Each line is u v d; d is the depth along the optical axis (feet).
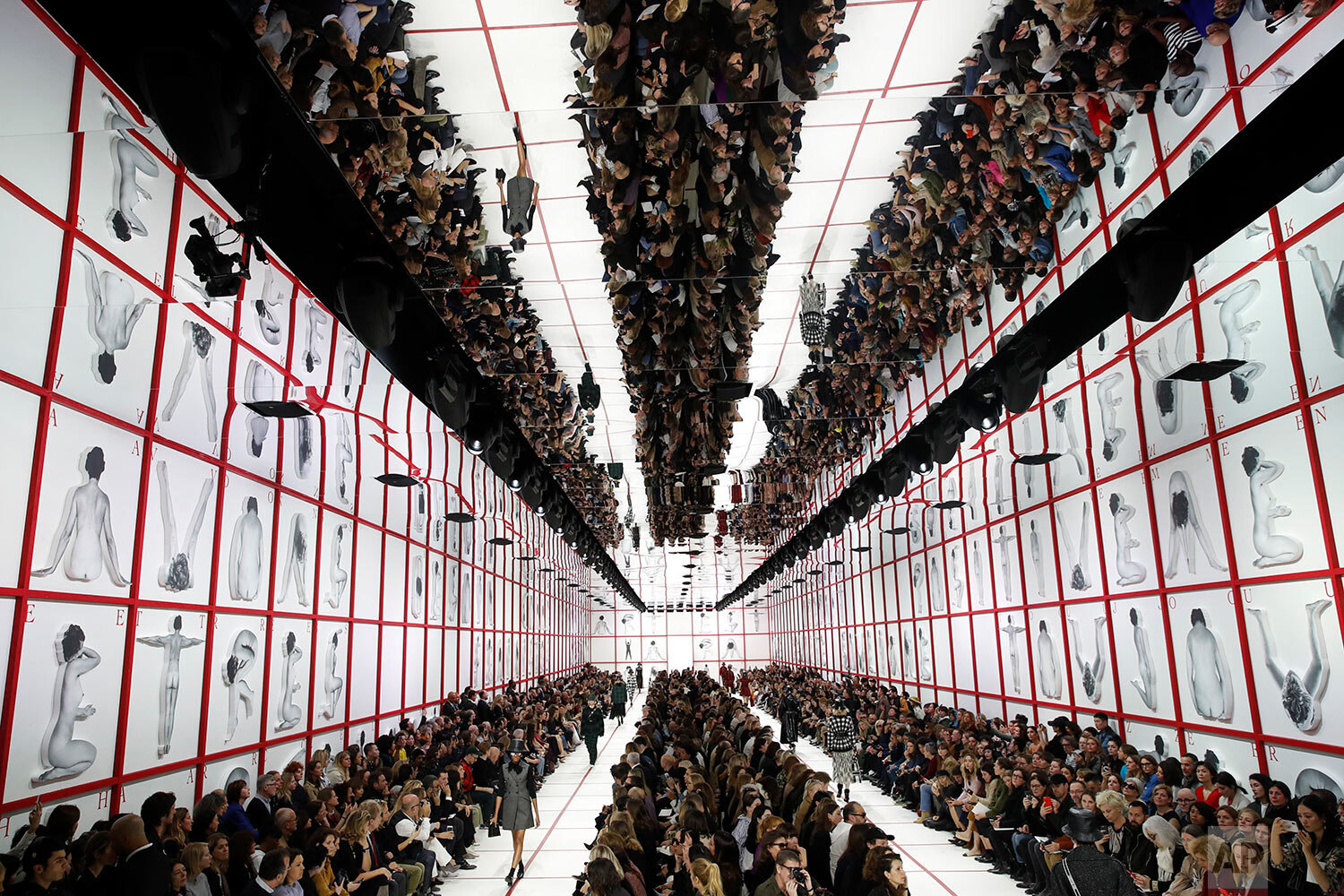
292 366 29.27
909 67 22.59
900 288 28.91
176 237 20.93
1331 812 17.98
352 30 13.84
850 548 80.23
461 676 58.85
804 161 23.41
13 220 16.22
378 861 26.02
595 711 65.72
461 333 25.35
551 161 17.49
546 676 101.81
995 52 17.92
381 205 16.93
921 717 51.57
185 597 24.34
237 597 27.50
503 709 59.62
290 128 13.23
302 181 14.64
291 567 31.81
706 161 18.79
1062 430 33.96
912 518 58.90
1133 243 17.29
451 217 17.89
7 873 16.15
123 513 21.34
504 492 69.87
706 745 47.75
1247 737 23.38
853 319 32.04
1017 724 37.63
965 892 27.86
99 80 16.55
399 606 45.16
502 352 29.50
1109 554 30.91
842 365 36.55
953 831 36.99
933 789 38.17
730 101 16.83
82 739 19.79
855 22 20.98
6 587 17.53
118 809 21.13
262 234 15.69
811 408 43.04
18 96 14.93
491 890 30.99
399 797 29.35
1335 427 19.66
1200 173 15.29
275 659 30.48
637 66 16.16
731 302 25.44
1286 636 21.72
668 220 20.72
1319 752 20.66
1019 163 20.29
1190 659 25.98
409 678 46.96
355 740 38.68
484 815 38.60
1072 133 19.07
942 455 33.01
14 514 17.78
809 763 60.85
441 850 33.09
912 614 59.21
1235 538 23.57
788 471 65.92
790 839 20.84
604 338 34.40
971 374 28.17
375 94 15.33
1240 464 23.12
